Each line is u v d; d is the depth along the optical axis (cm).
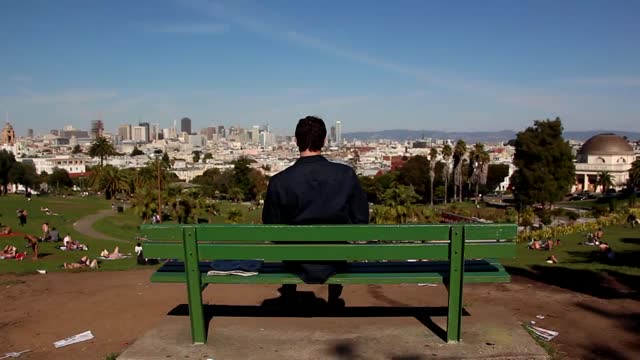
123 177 8244
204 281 423
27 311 662
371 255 413
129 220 5597
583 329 577
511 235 414
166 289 781
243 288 751
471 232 413
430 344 412
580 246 2642
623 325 589
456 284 416
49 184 12850
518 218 5912
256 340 422
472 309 503
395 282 423
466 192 11500
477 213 6962
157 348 410
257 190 11662
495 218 6481
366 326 453
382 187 10119
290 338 425
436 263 472
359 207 432
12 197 7956
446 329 433
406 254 414
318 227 409
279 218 427
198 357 392
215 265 450
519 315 636
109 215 6019
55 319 627
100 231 4609
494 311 496
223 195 12612
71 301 711
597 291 776
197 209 6156
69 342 543
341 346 409
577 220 5972
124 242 3700
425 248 414
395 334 434
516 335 432
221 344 416
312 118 429
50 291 778
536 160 7288
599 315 632
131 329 587
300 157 432
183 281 431
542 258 1806
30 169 10719
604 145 12094
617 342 532
